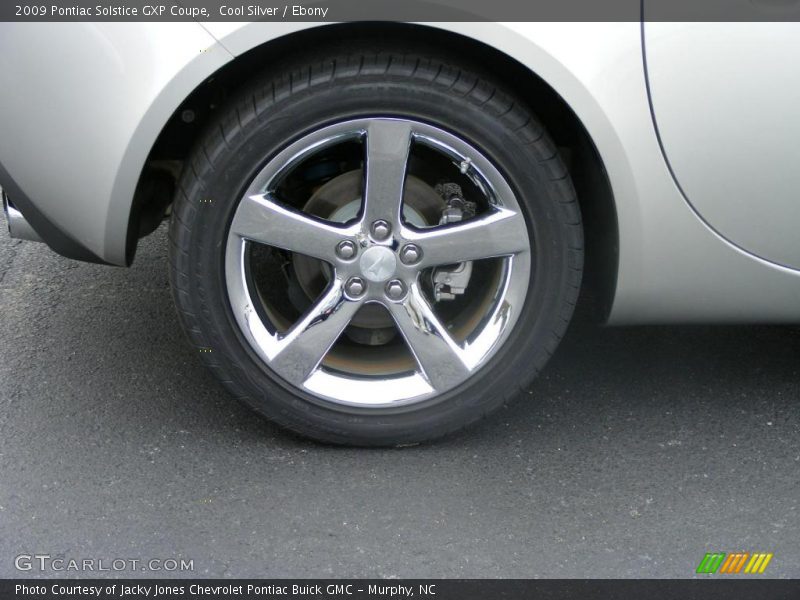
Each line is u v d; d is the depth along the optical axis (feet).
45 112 7.29
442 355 8.20
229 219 7.64
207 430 8.82
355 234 7.84
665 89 7.34
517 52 7.16
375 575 7.21
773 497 8.16
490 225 7.85
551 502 8.03
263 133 7.39
